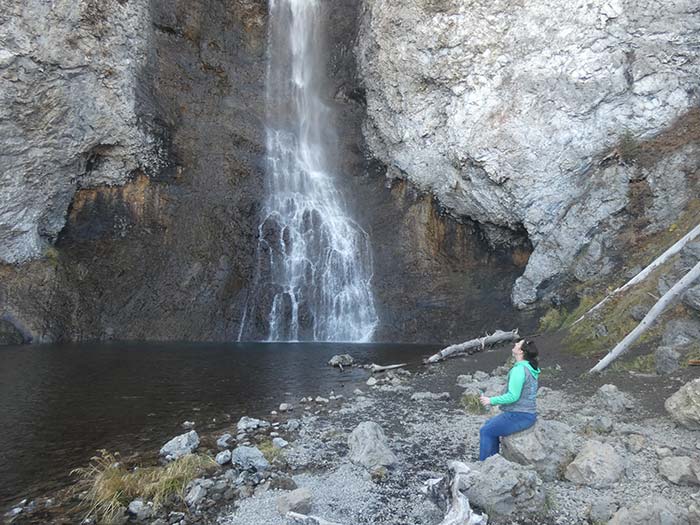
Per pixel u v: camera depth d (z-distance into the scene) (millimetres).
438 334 17688
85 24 16422
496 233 18609
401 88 19750
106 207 18906
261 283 19359
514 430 5117
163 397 8672
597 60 15406
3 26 14641
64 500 4809
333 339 19125
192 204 19969
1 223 15891
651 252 13281
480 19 16984
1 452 6000
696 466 4746
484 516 4113
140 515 4516
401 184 21609
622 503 4422
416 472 5367
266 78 24266
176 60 21078
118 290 17672
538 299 16484
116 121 18062
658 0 14609
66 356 12727
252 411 7887
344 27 24844
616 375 8859
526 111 16359
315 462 5703
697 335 8781
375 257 20406
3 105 15031
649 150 14812
